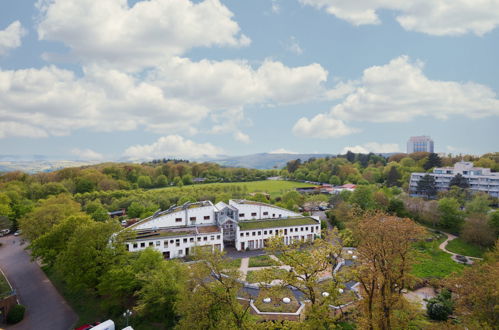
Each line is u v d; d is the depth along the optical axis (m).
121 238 65.44
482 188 165.50
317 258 42.16
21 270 88.06
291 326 41.44
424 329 43.25
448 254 99.69
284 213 122.81
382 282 43.81
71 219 77.31
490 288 36.34
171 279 55.84
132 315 60.38
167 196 167.25
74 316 63.94
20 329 59.38
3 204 129.12
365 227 45.66
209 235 99.38
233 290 45.19
